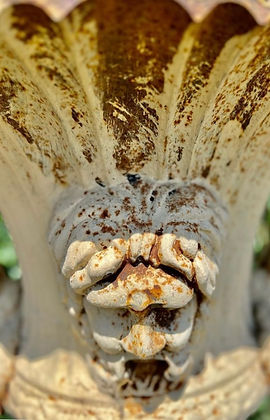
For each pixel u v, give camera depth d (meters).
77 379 0.48
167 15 0.37
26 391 0.50
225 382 0.49
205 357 0.49
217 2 0.36
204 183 0.45
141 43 0.38
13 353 0.51
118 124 0.42
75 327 0.46
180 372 0.46
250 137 0.44
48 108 0.41
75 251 0.43
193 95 0.41
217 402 0.49
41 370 0.49
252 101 0.42
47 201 0.45
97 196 0.44
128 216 0.43
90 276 0.42
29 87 0.40
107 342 0.44
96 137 0.42
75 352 0.48
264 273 0.56
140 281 0.42
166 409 0.48
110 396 0.47
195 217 0.43
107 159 0.43
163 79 0.40
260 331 0.53
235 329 0.51
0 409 0.52
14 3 0.35
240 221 0.47
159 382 0.47
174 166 0.44
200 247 0.43
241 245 0.48
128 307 0.42
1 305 0.53
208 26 0.37
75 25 0.37
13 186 0.45
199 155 0.44
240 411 0.50
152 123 0.42
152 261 0.42
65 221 0.44
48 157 0.44
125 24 0.37
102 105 0.41
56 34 0.37
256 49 0.39
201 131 0.42
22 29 0.37
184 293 0.42
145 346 0.43
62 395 0.48
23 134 0.43
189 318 0.44
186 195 0.44
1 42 0.38
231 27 0.37
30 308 0.50
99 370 0.47
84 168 0.43
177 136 0.42
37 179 0.45
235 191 0.46
